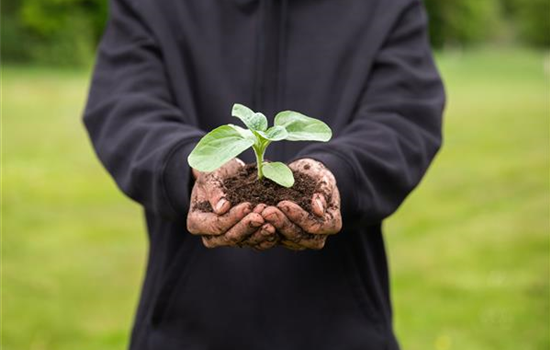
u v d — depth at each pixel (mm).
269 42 1879
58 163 9320
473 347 4031
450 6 39219
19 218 6801
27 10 25594
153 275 1882
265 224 1366
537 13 42281
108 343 4207
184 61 1881
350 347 1794
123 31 1901
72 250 5898
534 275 5113
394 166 1652
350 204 1546
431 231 6246
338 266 1812
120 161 1693
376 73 1854
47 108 14328
